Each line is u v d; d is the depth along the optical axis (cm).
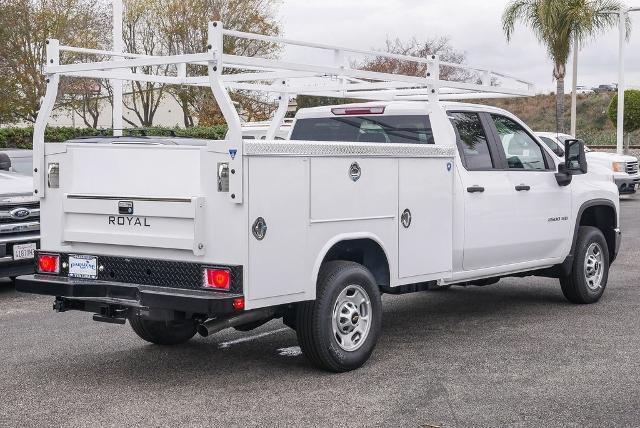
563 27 2931
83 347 798
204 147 626
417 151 755
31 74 3131
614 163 2458
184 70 816
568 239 959
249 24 3469
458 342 811
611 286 1121
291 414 594
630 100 3819
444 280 805
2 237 1047
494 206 850
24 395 643
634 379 679
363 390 650
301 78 932
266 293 631
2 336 845
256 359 749
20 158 1314
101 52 759
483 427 567
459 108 839
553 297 1052
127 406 614
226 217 621
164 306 623
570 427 567
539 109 5969
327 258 714
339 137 886
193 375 696
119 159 668
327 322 678
